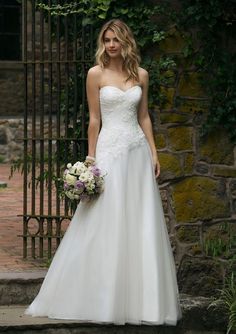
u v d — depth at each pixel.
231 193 8.55
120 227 7.48
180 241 8.52
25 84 9.14
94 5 8.45
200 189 8.52
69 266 7.58
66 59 8.98
